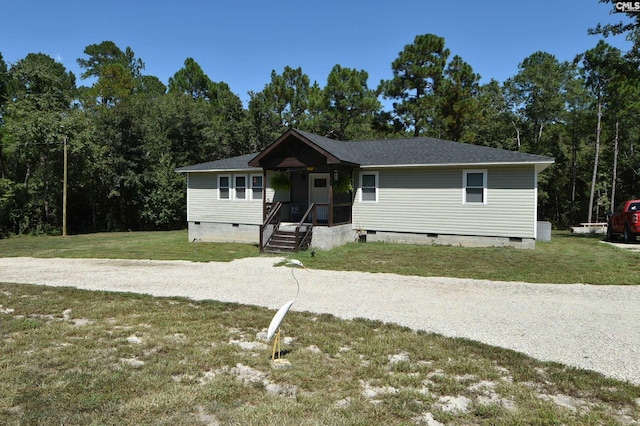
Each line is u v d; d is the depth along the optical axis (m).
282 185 16.19
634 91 23.30
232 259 12.09
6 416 3.12
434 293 7.45
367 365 4.17
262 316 5.95
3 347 4.62
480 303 6.71
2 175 26.56
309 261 11.26
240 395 3.49
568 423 3.05
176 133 32.38
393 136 33.31
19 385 3.63
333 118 33.56
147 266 10.86
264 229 14.64
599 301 6.78
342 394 3.52
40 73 27.69
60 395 3.44
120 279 8.98
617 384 3.71
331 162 13.45
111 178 27.25
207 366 4.11
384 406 3.30
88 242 18.33
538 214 34.53
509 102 34.22
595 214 32.12
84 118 26.50
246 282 8.57
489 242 13.62
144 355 4.41
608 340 4.92
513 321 5.70
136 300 6.96
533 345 4.77
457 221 14.09
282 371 3.99
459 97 29.56
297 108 35.72
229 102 36.06
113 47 52.69
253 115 33.88
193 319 5.81
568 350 4.61
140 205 29.20
